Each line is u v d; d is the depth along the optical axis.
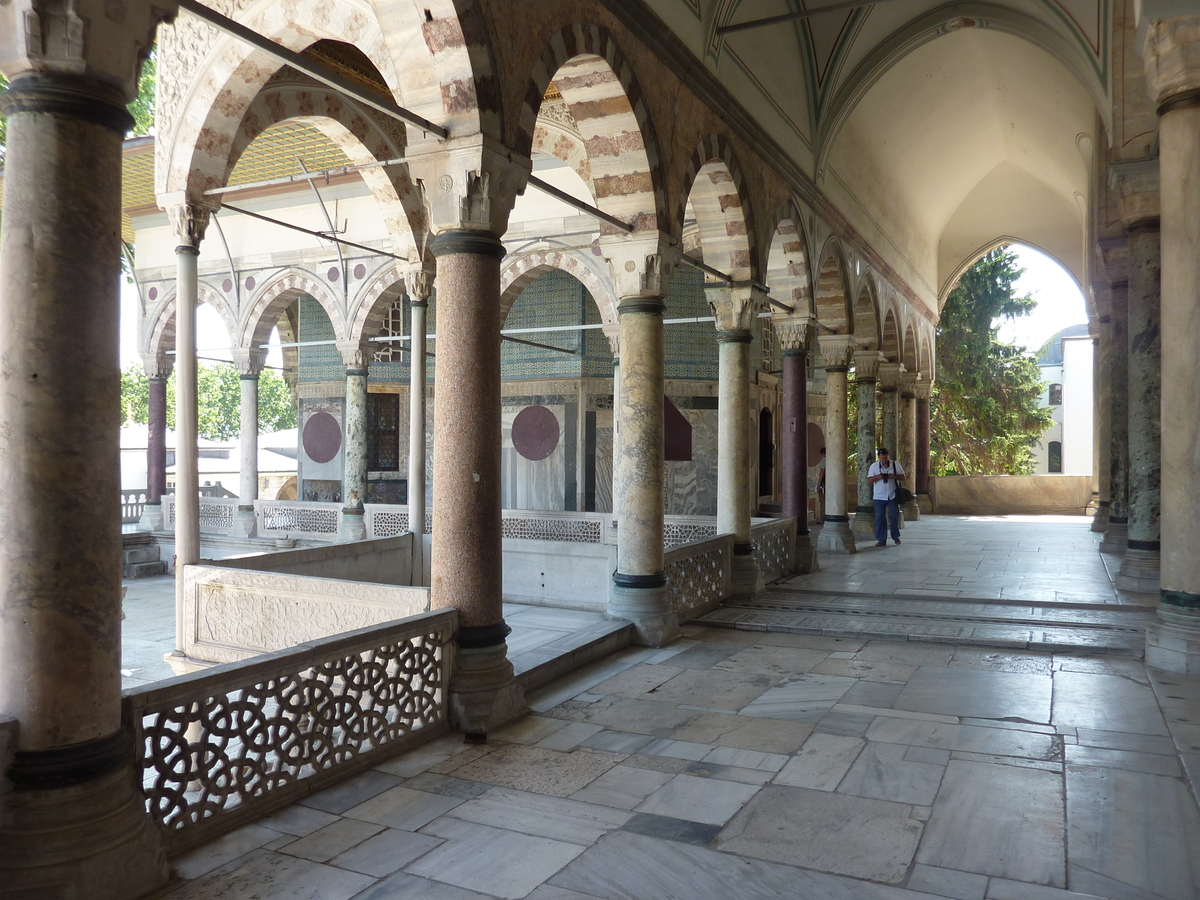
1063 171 16.33
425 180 5.08
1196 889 3.10
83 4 2.98
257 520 14.77
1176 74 5.83
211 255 15.77
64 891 2.84
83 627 3.02
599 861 3.33
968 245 21.22
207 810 3.58
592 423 15.44
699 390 15.17
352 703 4.31
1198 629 6.09
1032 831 3.58
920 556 12.41
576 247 11.70
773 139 9.56
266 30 6.61
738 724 5.03
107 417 3.14
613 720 5.12
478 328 5.07
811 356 18.53
